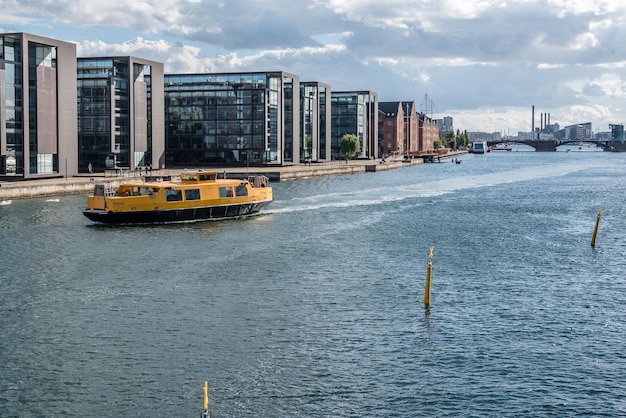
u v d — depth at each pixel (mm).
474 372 35062
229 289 50562
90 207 80438
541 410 31172
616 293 50062
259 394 32688
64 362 36094
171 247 66750
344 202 105938
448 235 75188
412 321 42969
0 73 108750
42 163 118250
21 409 31109
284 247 67125
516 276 55125
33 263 58719
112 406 31469
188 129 176250
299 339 39656
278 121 179625
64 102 122500
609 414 30844
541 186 148625
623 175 195500
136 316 43812
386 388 33312
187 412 30969
